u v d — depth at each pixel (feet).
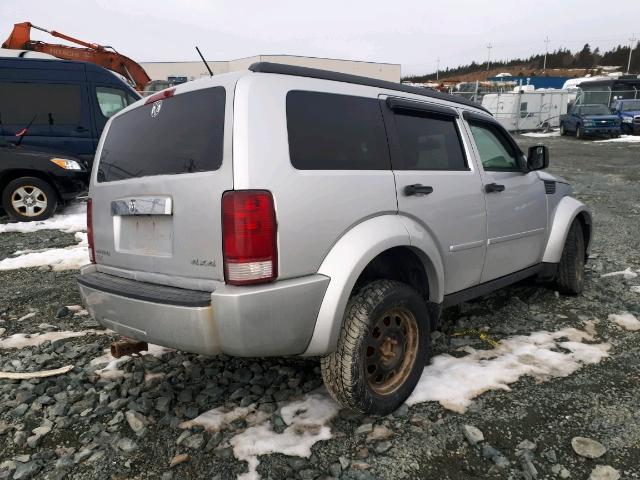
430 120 10.55
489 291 11.84
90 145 30.99
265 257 7.28
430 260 9.51
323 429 8.41
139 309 7.96
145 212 8.39
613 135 76.89
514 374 10.16
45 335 12.77
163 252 8.31
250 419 8.75
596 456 7.64
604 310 13.73
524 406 9.03
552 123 97.45
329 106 8.55
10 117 29.66
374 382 8.75
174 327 7.51
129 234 9.04
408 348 9.25
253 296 7.12
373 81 9.64
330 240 7.98
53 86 30.25
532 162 12.92
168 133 8.45
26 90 29.84
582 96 85.15
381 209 8.73
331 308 7.81
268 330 7.34
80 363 11.07
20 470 7.61
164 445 8.14
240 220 7.14
